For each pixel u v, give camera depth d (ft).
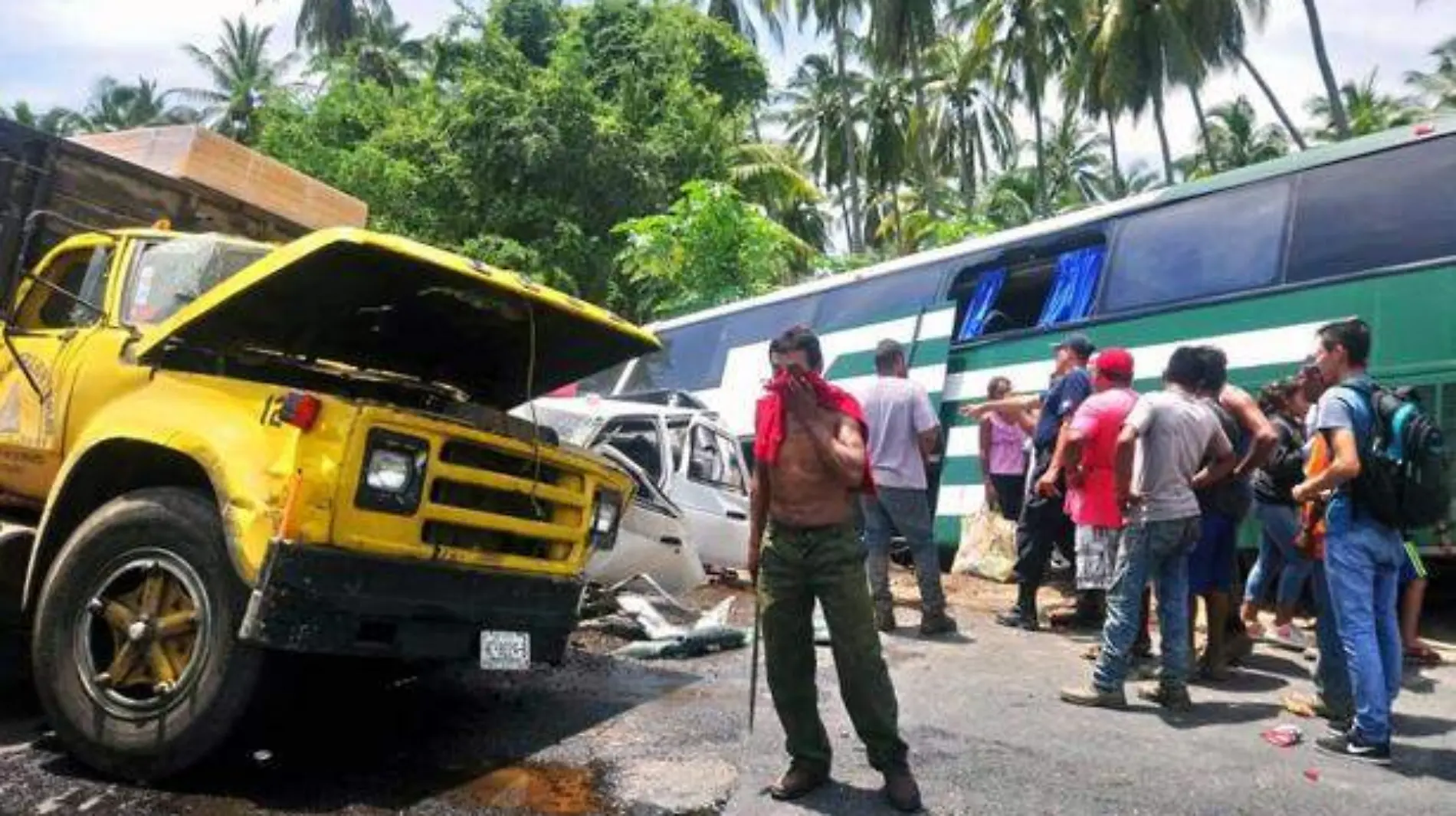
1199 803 15.37
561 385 20.39
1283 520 25.02
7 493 18.54
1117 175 115.34
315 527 14.05
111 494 16.57
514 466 16.58
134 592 15.29
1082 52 105.81
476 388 20.10
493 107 82.17
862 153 141.38
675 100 91.20
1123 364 23.13
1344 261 29.55
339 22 153.89
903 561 44.50
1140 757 17.39
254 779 14.92
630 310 83.97
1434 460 17.71
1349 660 17.79
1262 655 25.35
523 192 83.51
